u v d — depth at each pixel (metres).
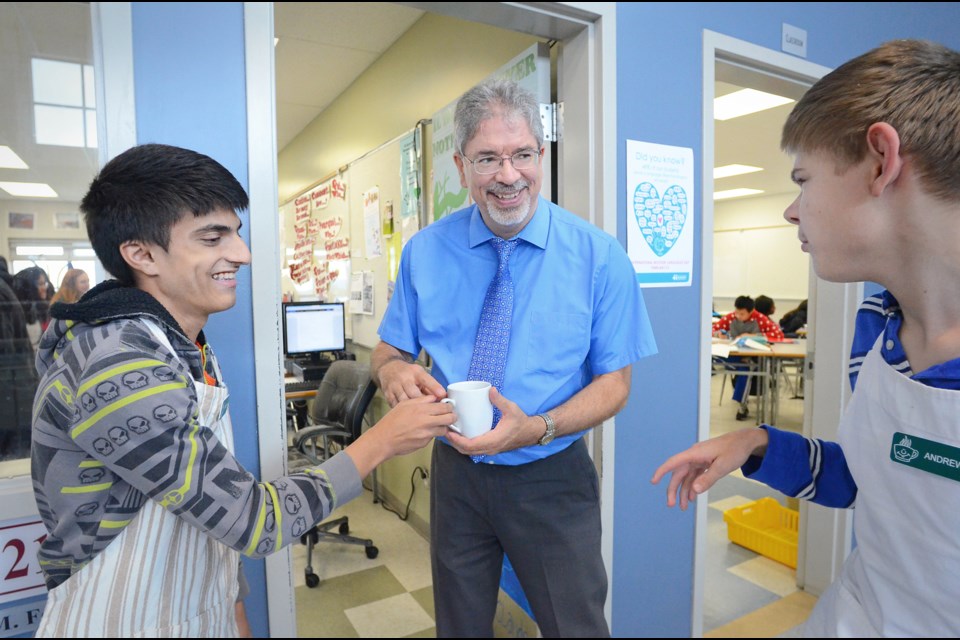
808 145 0.61
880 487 0.66
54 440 0.70
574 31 1.56
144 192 0.71
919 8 2.25
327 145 3.74
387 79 2.79
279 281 1.17
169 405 0.67
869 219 0.58
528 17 1.47
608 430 1.60
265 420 1.17
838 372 2.19
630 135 1.59
